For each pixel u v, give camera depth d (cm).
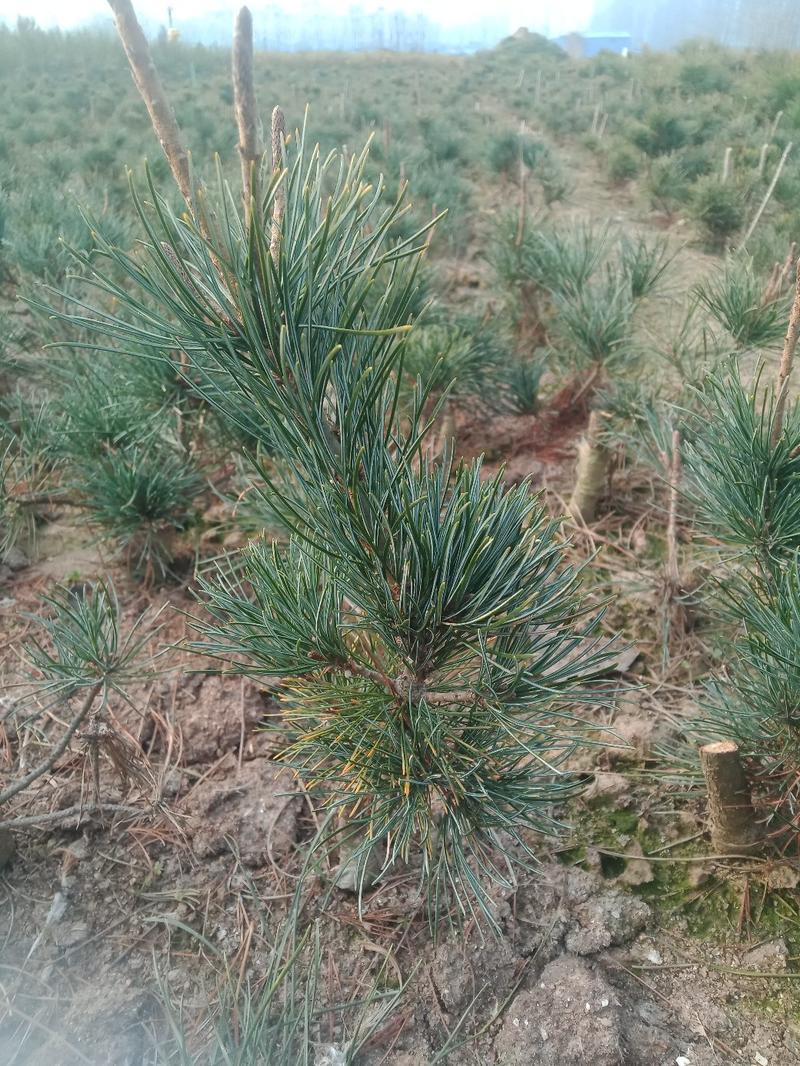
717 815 202
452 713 151
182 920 202
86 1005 184
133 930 200
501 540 142
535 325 498
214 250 100
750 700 195
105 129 1144
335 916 200
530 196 862
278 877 210
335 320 112
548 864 211
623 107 1388
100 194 705
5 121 1202
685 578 283
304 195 106
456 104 1628
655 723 251
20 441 324
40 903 206
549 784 165
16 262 454
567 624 153
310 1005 161
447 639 142
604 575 314
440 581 136
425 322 396
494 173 949
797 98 1164
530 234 492
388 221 105
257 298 102
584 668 152
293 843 217
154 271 106
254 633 154
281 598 149
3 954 195
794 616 165
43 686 207
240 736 247
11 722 250
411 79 2128
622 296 400
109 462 294
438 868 166
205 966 192
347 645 169
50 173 811
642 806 227
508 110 1625
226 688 260
